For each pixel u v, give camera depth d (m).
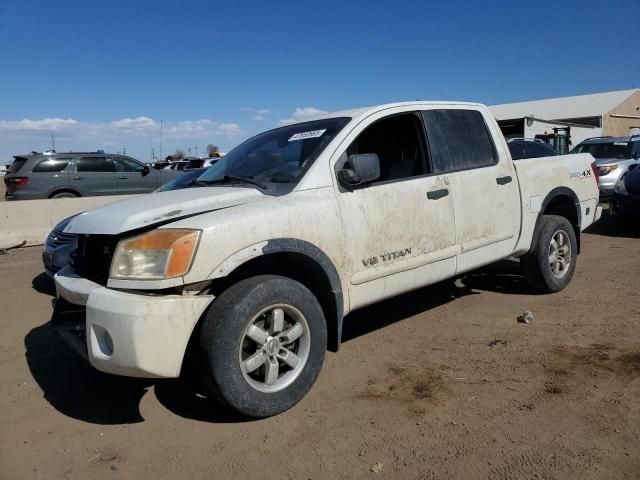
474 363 3.88
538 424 3.02
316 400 3.42
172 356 2.87
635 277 6.05
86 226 3.28
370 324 4.84
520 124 27.44
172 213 3.14
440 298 5.51
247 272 3.38
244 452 2.88
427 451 2.81
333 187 3.64
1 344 4.68
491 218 4.63
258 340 3.13
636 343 4.08
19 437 3.13
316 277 3.55
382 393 3.48
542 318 4.75
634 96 41.44
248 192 3.50
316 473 2.68
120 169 14.05
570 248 5.52
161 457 2.88
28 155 13.08
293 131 4.30
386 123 4.29
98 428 3.21
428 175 4.21
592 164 6.00
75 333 3.30
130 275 2.94
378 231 3.78
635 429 2.91
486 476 2.59
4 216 9.95
